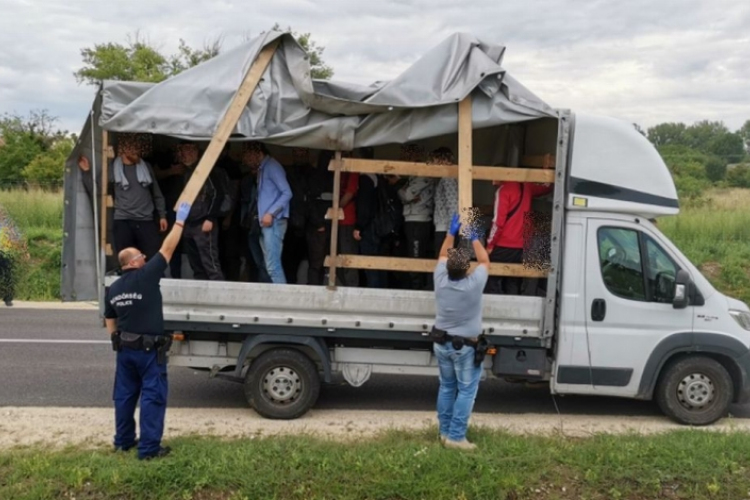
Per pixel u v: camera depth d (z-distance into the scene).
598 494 5.02
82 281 7.34
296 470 4.99
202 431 6.23
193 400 7.46
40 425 6.29
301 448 5.41
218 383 8.18
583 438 6.09
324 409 7.20
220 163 7.62
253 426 6.48
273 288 6.54
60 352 9.59
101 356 9.41
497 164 8.05
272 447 5.38
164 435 6.05
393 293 6.56
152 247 6.97
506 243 6.79
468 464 5.19
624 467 5.23
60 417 6.57
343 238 7.32
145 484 4.81
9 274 9.86
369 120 6.42
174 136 6.42
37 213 19.00
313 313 6.57
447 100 6.32
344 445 5.59
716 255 16.81
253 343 6.61
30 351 9.62
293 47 6.56
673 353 6.81
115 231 6.90
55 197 20.58
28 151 33.53
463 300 5.64
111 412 6.81
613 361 6.75
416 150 7.31
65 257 7.29
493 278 6.90
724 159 57.91
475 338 5.69
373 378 8.57
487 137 8.06
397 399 7.69
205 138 6.35
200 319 6.50
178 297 6.50
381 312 6.57
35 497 4.62
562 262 6.70
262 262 7.39
